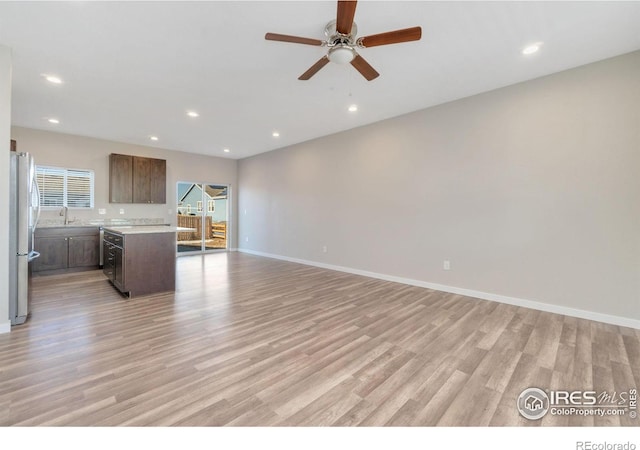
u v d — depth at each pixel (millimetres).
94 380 1885
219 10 2141
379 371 2035
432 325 2852
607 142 2881
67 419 1527
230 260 6625
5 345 2344
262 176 7309
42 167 5273
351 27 1952
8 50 2559
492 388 1846
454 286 3975
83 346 2350
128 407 1631
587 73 2961
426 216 4242
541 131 3248
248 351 2305
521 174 3393
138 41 2531
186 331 2668
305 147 6133
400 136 4516
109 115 4422
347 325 2842
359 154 5109
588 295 3006
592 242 2979
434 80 3307
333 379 1935
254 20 2258
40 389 1779
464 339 2541
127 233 3641
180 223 7258
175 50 2676
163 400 1697
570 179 3086
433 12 2176
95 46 2605
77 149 5566
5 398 1687
